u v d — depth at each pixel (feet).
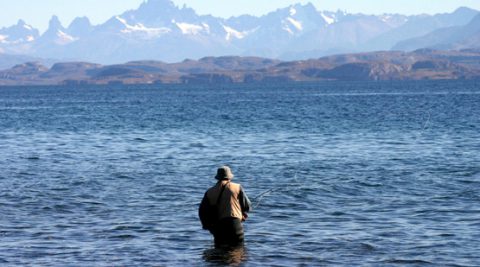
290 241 198.29
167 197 270.67
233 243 191.83
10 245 195.42
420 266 172.24
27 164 383.04
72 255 185.47
